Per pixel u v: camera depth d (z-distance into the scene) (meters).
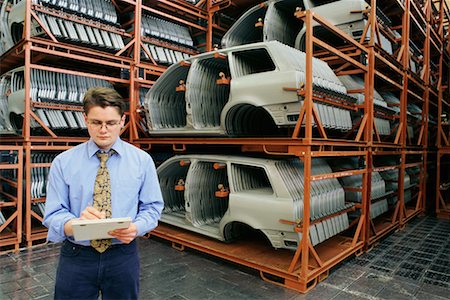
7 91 5.84
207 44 7.90
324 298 3.54
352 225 5.19
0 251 4.79
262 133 5.32
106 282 1.99
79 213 1.92
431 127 9.32
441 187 8.09
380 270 4.35
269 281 3.91
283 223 3.88
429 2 8.04
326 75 4.55
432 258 4.84
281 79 3.90
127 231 1.77
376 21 5.18
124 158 2.01
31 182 5.30
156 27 7.07
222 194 4.46
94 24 5.83
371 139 4.94
